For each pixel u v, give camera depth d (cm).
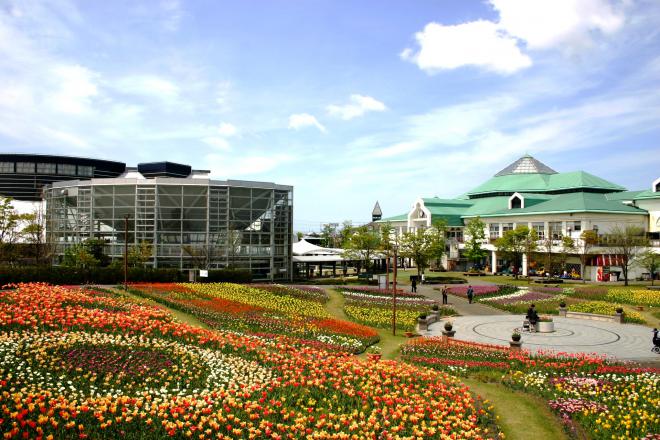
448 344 2853
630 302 4769
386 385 1931
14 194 10162
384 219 11925
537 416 1772
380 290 5541
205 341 2319
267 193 6750
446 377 2088
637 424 1667
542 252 7362
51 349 1933
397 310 4219
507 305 4697
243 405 1612
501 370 2322
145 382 1731
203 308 3481
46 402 1452
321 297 4709
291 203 7031
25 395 1473
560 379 2150
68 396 1529
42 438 1235
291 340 2630
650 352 2925
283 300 4309
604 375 2250
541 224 8138
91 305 2791
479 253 8038
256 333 2803
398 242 7769
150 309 2955
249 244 6581
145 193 6362
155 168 8781
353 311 4066
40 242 6041
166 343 2198
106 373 1767
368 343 2877
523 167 10944
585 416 1745
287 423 1516
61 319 2288
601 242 7144
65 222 6781
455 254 9575
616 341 3244
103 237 6544
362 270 9112
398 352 2739
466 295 5441
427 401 1788
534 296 5228
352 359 2242
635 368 2378
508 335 3444
